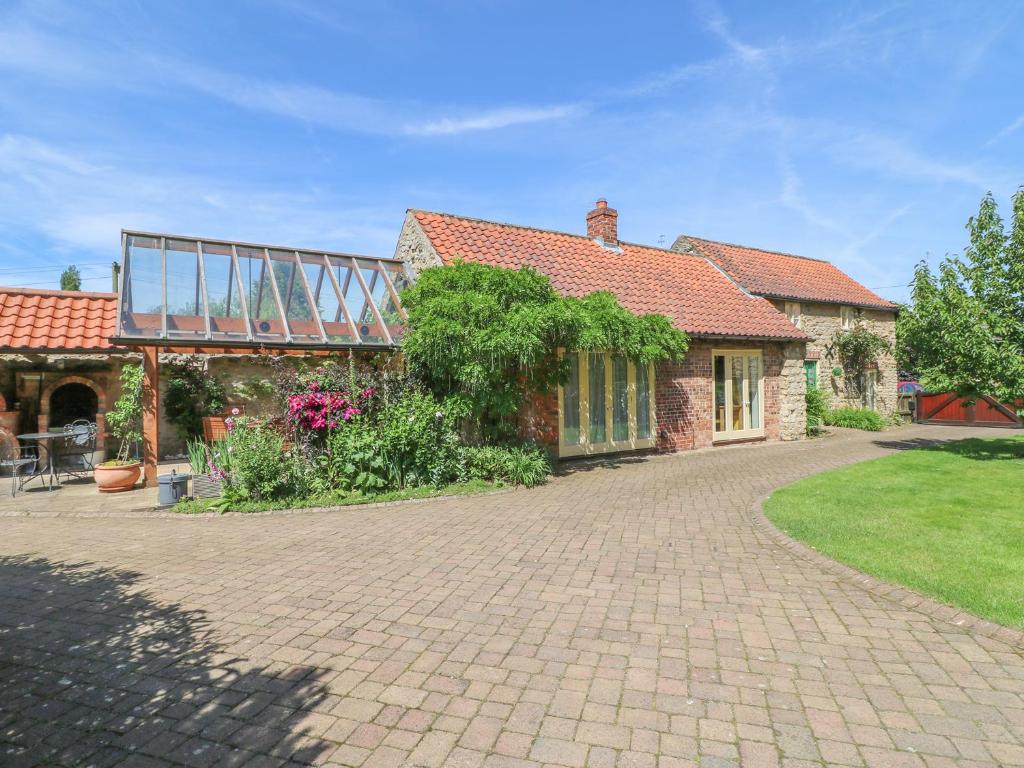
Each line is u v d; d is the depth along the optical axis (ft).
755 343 53.42
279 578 17.88
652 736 9.58
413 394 34.32
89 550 21.57
